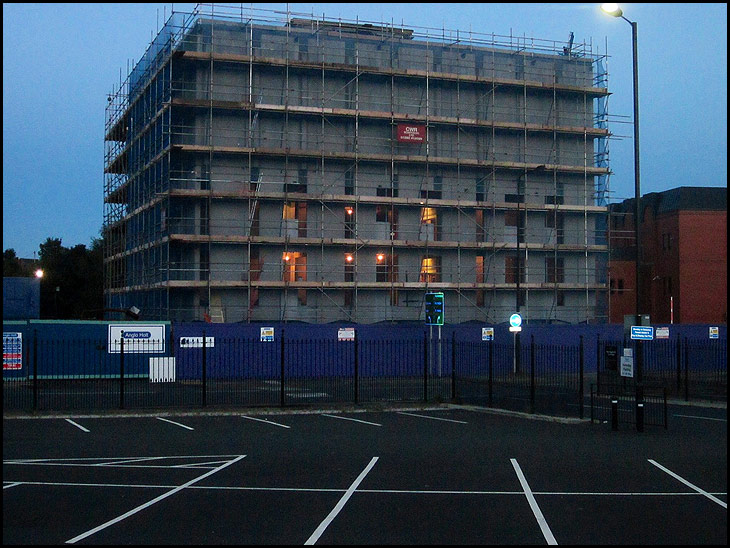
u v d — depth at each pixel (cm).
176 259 4519
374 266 4834
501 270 5112
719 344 4538
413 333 4275
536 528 1066
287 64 4625
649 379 3800
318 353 4103
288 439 2014
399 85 5000
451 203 4906
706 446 1895
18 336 3553
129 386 3447
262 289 4578
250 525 1077
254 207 4534
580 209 5128
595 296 5216
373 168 4881
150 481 1407
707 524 1093
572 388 3475
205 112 4594
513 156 5194
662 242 6006
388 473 1501
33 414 2481
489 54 5231
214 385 3556
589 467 1577
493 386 3478
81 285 7606
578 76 5450
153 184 4928
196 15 4644
